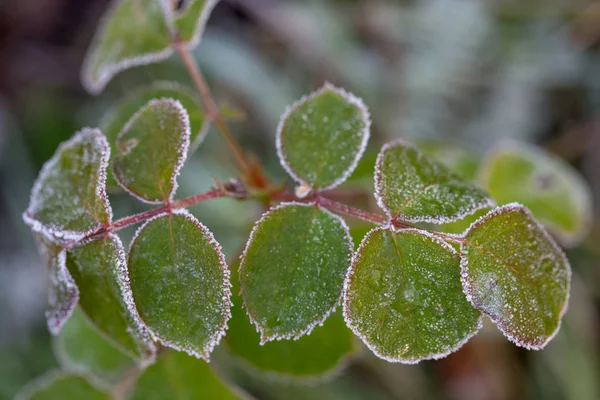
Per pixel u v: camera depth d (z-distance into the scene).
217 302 0.24
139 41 0.28
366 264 0.24
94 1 0.49
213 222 0.37
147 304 0.24
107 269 0.24
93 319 0.25
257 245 0.24
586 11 0.45
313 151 0.25
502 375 0.42
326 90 0.26
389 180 0.24
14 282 0.45
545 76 0.46
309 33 0.46
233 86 0.46
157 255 0.24
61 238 0.25
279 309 0.24
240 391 0.29
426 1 0.46
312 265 0.24
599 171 0.45
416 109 0.46
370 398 0.40
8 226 0.47
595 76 0.46
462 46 0.45
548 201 0.32
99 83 0.29
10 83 0.49
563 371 0.41
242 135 0.45
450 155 0.34
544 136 0.47
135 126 0.25
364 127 0.25
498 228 0.24
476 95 0.47
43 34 0.50
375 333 0.23
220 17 0.48
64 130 0.47
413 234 0.24
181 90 0.29
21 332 0.44
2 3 0.49
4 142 0.47
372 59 0.47
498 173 0.32
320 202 0.24
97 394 0.29
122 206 0.42
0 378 0.41
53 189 0.25
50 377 0.29
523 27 0.46
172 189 0.24
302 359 0.28
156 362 0.28
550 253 0.24
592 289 0.43
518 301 0.24
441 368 0.42
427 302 0.24
